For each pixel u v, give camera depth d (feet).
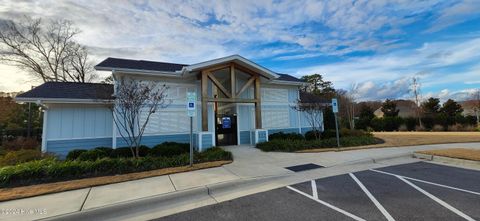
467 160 24.39
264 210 12.92
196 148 35.22
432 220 11.00
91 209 13.14
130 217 12.75
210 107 40.83
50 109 31.71
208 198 15.42
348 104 101.86
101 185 17.85
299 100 47.44
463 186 16.52
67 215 12.51
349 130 51.42
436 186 16.62
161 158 24.98
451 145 37.88
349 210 12.51
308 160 26.94
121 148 29.27
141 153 28.71
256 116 41.75
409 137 51.55
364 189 16.24
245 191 16.65
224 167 23.50
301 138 42.98
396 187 16.57
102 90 33.37
